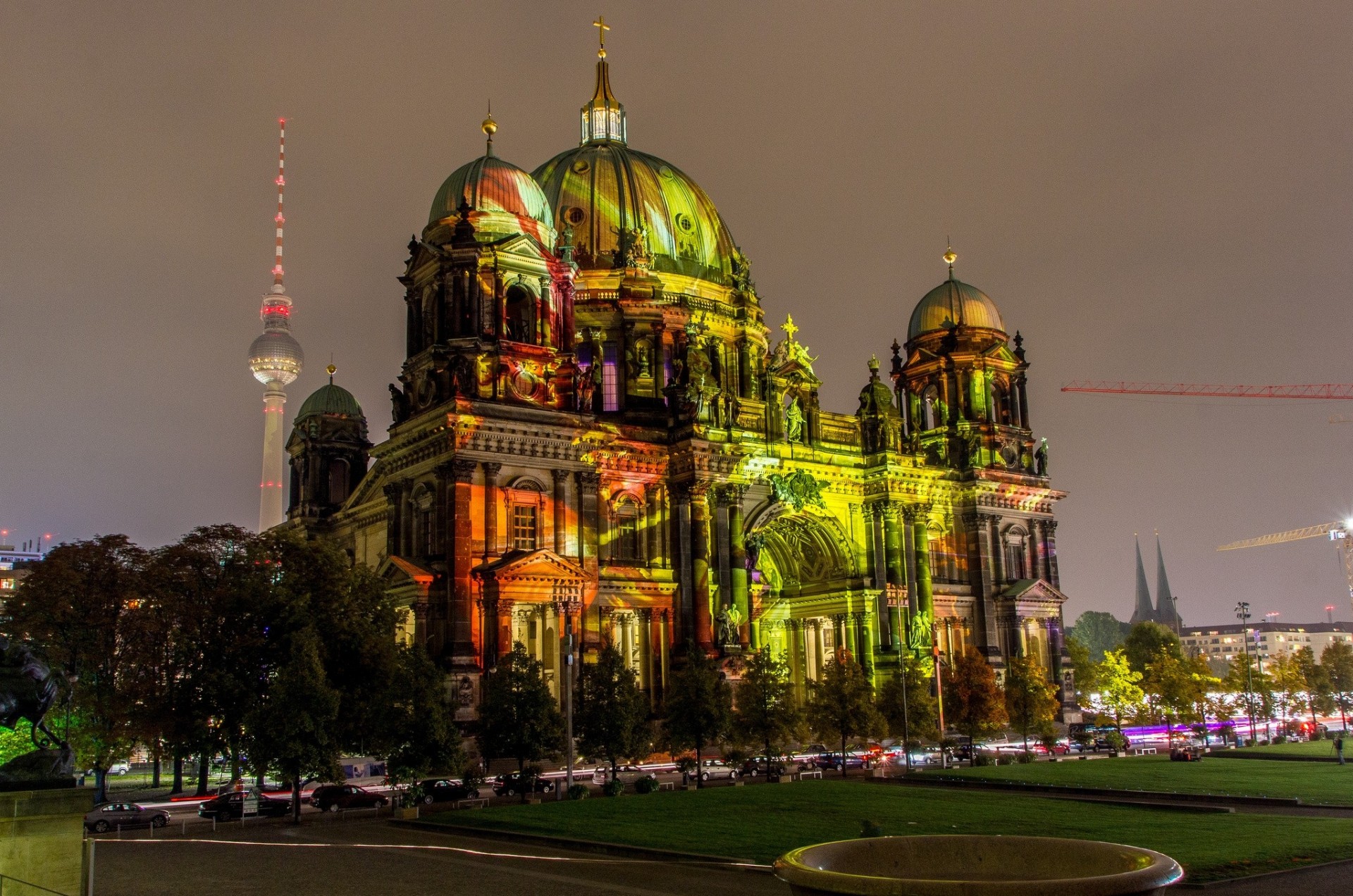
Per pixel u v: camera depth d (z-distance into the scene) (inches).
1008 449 4692.4
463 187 3558.1
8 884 935.0
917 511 4288.9
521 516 3309.5
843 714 3216.0
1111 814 1908.2
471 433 3193.9
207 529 2866.6
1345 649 6368.1
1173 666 4975.4
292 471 4790.8
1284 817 1840.6
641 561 3609.7
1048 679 4532.5
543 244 3567.9
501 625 3090.6
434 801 2527.1
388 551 3420.3
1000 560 4522.6
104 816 2133.4
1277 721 6200.8
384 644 2581.2
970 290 4879.4
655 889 1286.9
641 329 4008.4
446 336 3339.1
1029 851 720.3
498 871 1449.3
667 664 3570.4
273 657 2566.4
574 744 2775.6
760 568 4298.7
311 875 1441.9
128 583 2746.1
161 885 1371.8
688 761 2896.2
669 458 3703.3
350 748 2454.5
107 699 2620.6
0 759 2719.0
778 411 4060.0
